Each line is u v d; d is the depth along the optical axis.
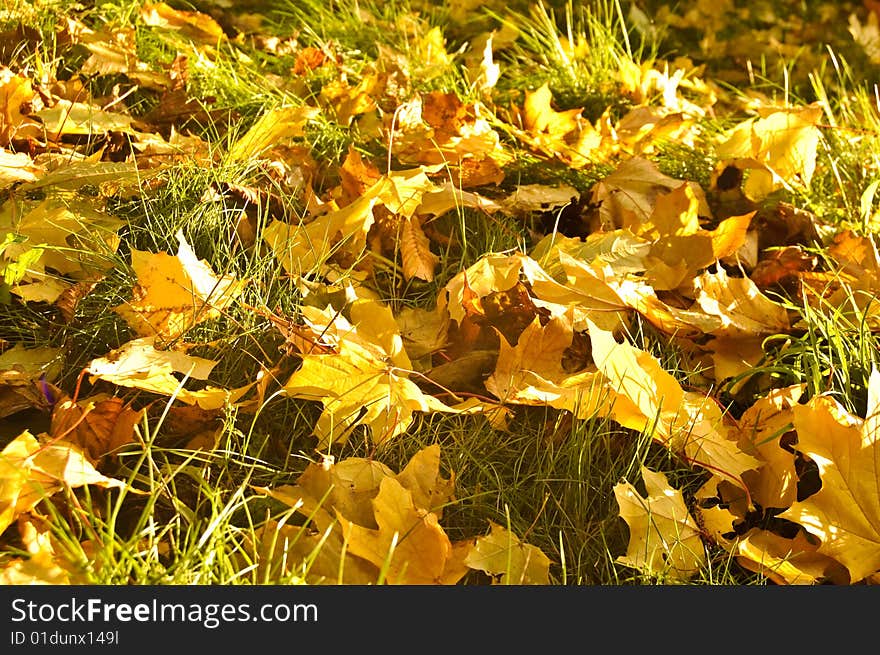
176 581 1.60
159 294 1.83
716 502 1.80
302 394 1.77
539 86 2.72
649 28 3.44
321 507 1.69
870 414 1.74
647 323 1.97
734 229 2.06
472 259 2.11
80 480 1.63
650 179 2.23
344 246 2.04
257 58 2.73
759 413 1.85
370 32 2.96
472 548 1.68
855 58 3.58
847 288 1.97
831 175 2.43
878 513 1.71
